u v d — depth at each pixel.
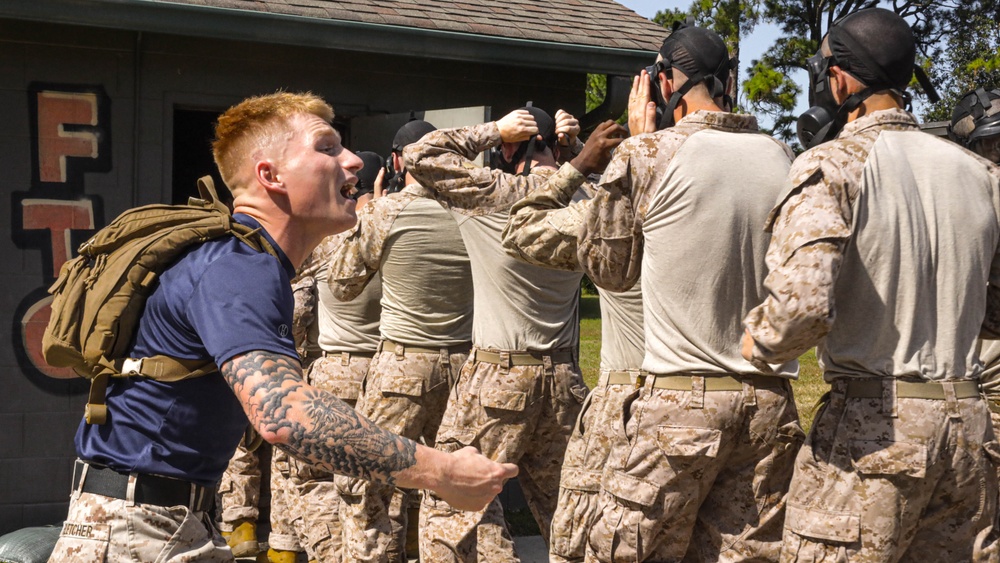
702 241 3.02
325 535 5.15
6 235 5.72
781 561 2.89
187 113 9.44
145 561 2.21
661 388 3.08
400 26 6.16
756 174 3.07
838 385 2.82
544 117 4.45
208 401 2.25
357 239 4.63
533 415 4.18
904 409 2.72
